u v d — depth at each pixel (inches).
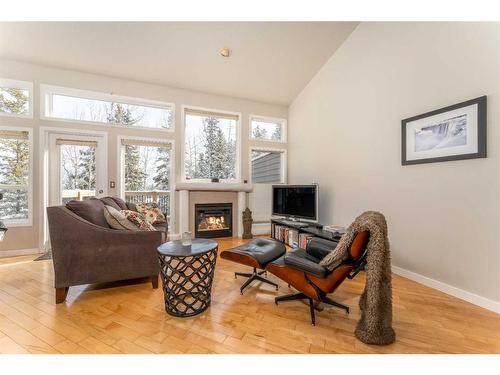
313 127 168.9
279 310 77.4
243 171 188.9
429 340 62.5
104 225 90.2
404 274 105.3
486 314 74.7
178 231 168.7
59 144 143.3
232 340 61.8
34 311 74.7
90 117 150.2
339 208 144.1
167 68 150.7
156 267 91.5
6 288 90.7
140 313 74.3
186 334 64.0
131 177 161.2
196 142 178.9
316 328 67.7
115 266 86.7
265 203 194.5
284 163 203.0
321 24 128.0
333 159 149.3
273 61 152.4
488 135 77.4
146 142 161.3
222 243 164.1
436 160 91.7
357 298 86.7
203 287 78.4
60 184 144.0
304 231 135.7
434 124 92.4
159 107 167.5
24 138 134.6
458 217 85.9
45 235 138.5
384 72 114.6
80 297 84.4
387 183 113.5
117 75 151.6
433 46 93.3
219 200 180.9
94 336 62.6
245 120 189.9
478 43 79.7
